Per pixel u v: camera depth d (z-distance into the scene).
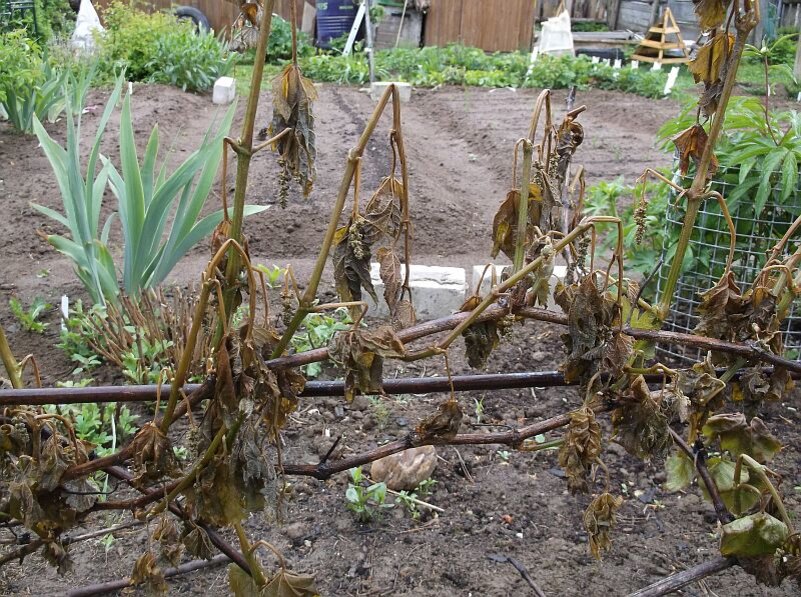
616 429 1.41
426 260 4.73
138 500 1.37
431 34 15.66
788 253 3.10
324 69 12.52
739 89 10.59
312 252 4.77
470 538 2.26
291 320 1.23
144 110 8.35
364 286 1.29
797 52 11.66
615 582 2.10
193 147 7.23
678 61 13.74
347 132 7.77
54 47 10.21
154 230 3.17
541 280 1.26
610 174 7.00
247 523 2.26
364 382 1.20
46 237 3.15
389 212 1.25
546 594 2.04
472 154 7.72
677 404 1.35
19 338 3.34
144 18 11.70
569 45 14.09
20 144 6.84
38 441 1.30
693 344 1.40
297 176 1.21
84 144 6.76
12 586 2.03
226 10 15.16
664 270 3.29
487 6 15.42
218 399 1.19
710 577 2.14
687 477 1.66
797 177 2.99
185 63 10.35
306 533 2.25
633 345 1.47
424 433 1.37
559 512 2.38
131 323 3.18
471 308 1.32
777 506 1.50
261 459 1.21
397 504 2.38
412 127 8.90
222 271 1.26
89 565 2.11
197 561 2.09
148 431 1.25
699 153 1.47
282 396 1.24
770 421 2.88
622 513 2.40
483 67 13.25
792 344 3.21
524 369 3.21
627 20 18.09
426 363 3.25
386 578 2.09
